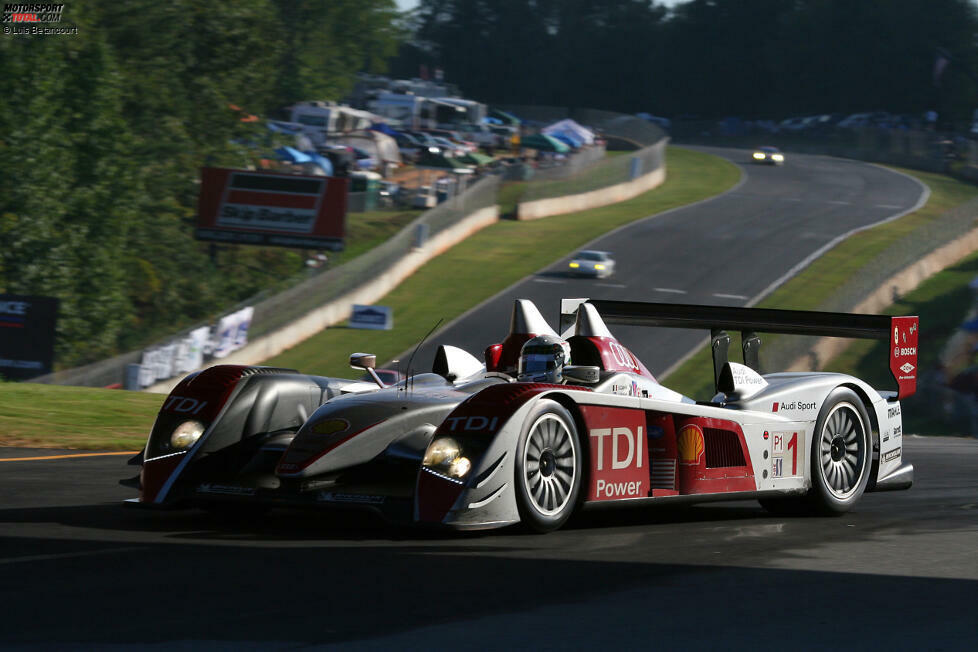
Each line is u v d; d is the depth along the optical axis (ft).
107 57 156.76
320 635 14.34
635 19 573.74
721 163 361.71
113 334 151.94
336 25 389.80
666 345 148.36
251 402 25.54
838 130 420.77
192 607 15.89
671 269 196.65
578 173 282.56
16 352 106.42
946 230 205.16
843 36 481.46
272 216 175.42
